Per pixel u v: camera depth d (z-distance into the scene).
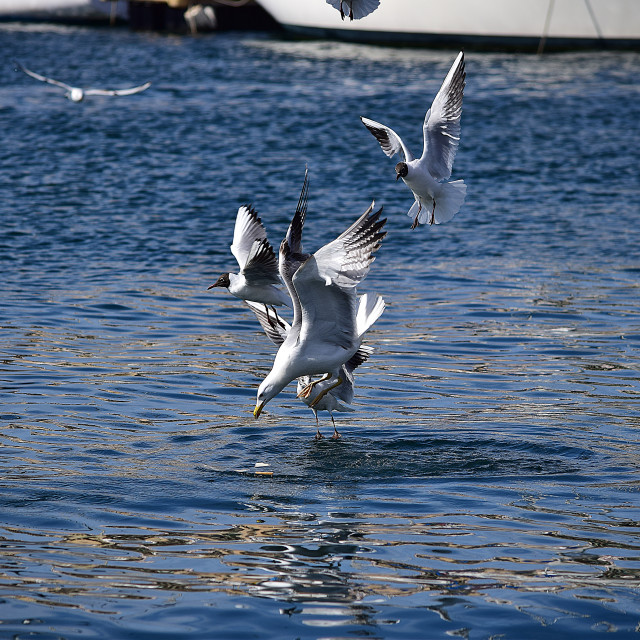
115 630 7.71
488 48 60.25
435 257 21.94
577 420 12.97
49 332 16.42
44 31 70.12
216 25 72.12
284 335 12.27
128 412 13.10
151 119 39.41
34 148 33.47
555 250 22.42
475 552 9.16
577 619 7.95
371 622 7.90
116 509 10.07
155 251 21.94
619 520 9.92
